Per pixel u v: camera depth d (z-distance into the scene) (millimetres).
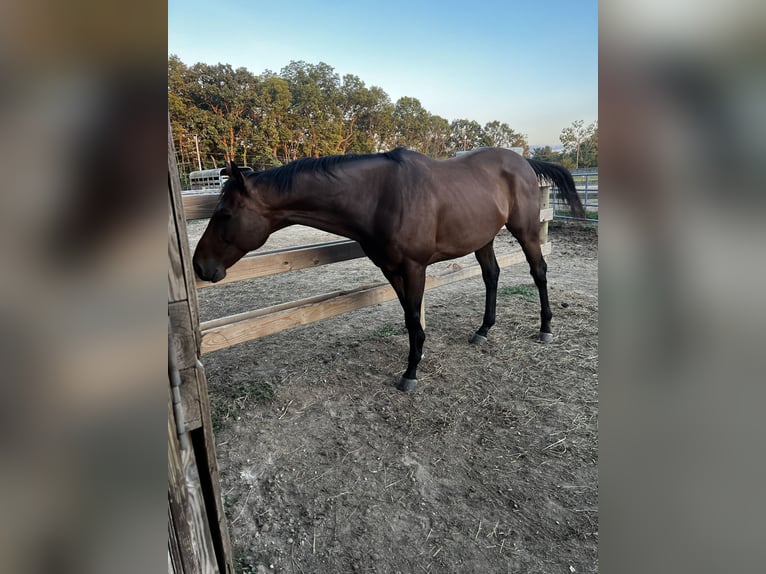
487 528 1368
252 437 1880
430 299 3875
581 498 1484
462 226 2205
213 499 789
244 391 2270
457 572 1222
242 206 1811
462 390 2227
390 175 2004
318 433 1896
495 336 2924
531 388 2230
